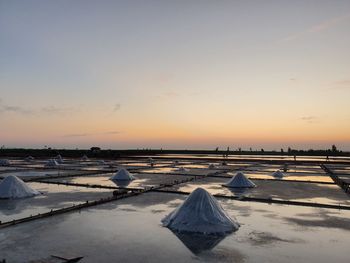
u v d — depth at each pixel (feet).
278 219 27.17
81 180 53.72
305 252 19.33
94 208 30.91
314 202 34.86
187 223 23.84
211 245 20.40
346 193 41.34
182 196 38.09
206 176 61.11
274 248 19.97
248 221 26.48
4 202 33.86
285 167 77.97
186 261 17.69
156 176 61.00
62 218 26.84
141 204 32.99
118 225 24.80
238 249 19.72
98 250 19.29
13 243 20.42
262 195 39.42
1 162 88.12
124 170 56.03
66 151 181.47
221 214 25.12
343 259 18.29
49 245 20.07
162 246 20.12
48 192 40.55
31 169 73.97
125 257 18.20
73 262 17.47
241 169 79.30
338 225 25.34
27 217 26.48
